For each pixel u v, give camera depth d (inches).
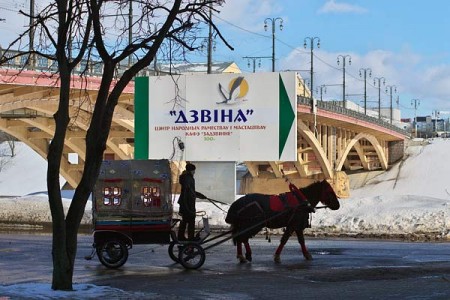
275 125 1246.9
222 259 654.5
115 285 484.4
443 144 4456.2
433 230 938.7
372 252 714.2
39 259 669.9
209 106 1274.6
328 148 2842.0
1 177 3595.0
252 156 1257.4
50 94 1508.4
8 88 1403.8
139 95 1302.9
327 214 1050.7
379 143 3998.5
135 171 575.8
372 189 3722.9
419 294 442.6
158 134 1291.8
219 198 1280.8
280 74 1246.3
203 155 1273.4
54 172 409.1
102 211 575.8
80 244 811.4
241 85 1261.1
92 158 420.8
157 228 578.2
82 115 1577.3
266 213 606.5
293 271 564.4
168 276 535.8
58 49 407.2
